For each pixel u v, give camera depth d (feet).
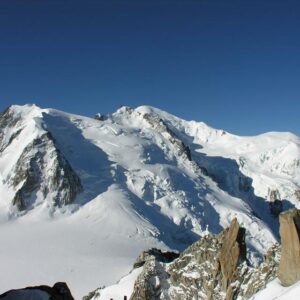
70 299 109.19
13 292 99.45
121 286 180.04
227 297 138.51
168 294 160.86
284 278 114.52
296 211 115.75
